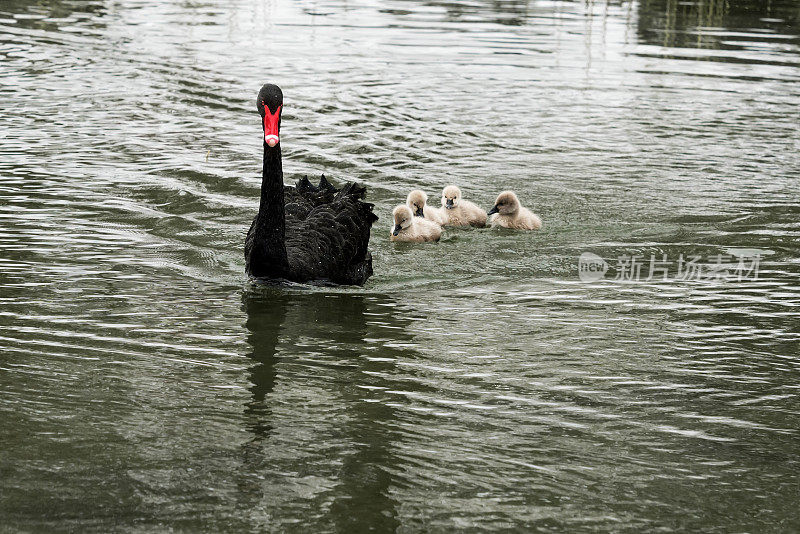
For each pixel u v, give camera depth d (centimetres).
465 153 1564
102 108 1742
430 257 1137
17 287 951
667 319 928
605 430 693
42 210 1212
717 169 1495
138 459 629
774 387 776
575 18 2831
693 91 1989
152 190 1319
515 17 2827
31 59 2100
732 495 610
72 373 757
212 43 2339
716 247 1167
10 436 652
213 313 908
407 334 871
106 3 2903
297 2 3012
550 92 1959
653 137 1667
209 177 1387
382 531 555
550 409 724
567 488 612
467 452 653
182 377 759
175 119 1695
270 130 973
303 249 1014
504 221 1256
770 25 2767
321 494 593
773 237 1203
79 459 626
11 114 1675
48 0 2895
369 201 1341
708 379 788
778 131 1712
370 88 1952
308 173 1436
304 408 711
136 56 2173
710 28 2706
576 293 1004
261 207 986
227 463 627
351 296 981
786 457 662
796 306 971
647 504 596
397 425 689
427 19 2756
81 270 1012
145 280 995
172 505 576
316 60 2183
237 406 711
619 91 1978
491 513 579
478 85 2002
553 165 1509
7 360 775
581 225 1254
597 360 821
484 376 780
